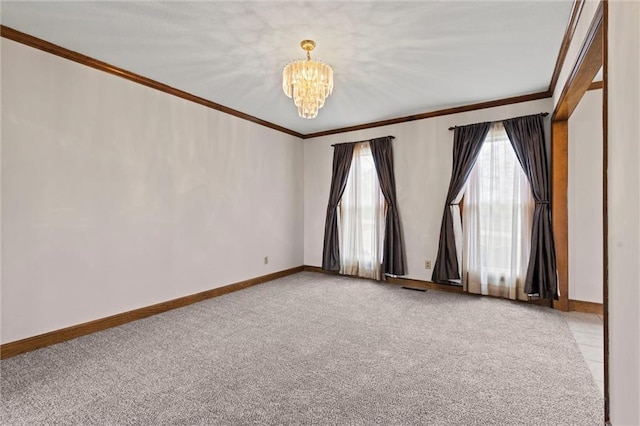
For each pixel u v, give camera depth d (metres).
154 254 3.36
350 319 3.15
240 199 4.37
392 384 2.00
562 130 3.44
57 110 2.65
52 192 2.62
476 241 3.94
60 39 2.54
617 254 1.22
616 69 1.23
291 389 1.95
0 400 1.84
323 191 5.39
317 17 2.25
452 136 4.20
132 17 2.25
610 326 1.30
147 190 3.29
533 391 1.92
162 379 2.06
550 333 2.80
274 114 4.44
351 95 3.72
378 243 4.74
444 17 2.25
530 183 3.58
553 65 2.97
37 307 2.53
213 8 2.15
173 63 2.94
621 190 1.18
